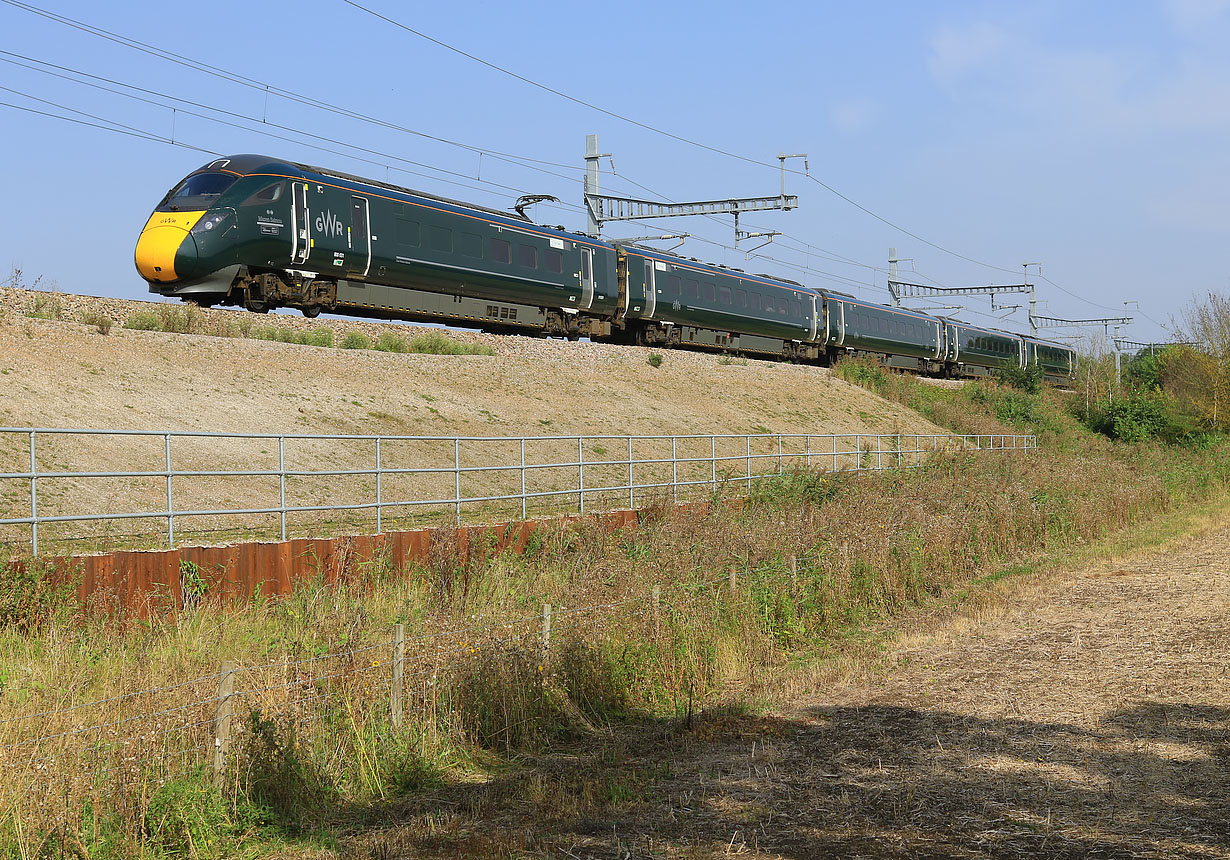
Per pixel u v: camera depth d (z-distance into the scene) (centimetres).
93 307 2650
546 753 961
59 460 1753
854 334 5288
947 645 1354
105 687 896
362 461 2225
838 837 714
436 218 3069
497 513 1991
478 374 3067
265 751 787
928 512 1962
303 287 2777
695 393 3747
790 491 2234
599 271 3734
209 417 2147
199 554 1266
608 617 1168
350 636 973
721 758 916
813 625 1467
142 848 689
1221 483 3488
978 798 783
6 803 654
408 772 865
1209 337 5444
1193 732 936
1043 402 5725
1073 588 1764
